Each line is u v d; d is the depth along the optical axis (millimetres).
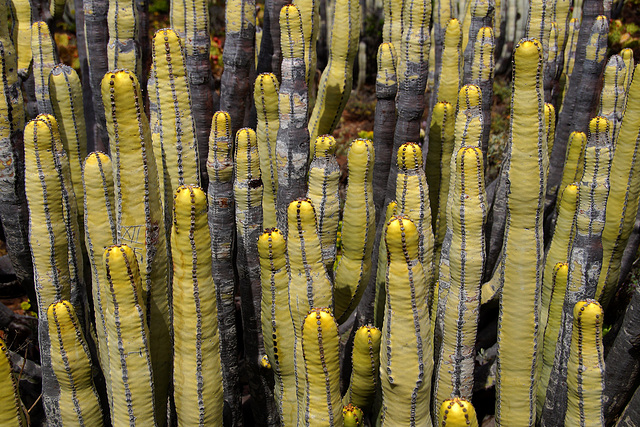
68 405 2486
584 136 3592
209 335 2473
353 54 3689
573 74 4172
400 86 3607
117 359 2291
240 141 2928
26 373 3250
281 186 3045
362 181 2895
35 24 3762
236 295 4254
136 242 2410
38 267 2658
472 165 2459
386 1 3947
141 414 2369
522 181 2488
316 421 2287
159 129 2908
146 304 2502
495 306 3746
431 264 2945
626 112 3090
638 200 3221
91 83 4129
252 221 3035
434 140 3457
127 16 3766
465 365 2686
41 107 3863
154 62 2824
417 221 2803
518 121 2465
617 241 3275
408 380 2344
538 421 3041
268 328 2730
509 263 2596
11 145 3293
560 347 2641
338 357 2240
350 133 8906
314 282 2471
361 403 2766
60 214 2650
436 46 4324
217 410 2584
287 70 2902
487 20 3805
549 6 4145
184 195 2254
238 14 3520
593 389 2346
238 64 3609
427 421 2486
